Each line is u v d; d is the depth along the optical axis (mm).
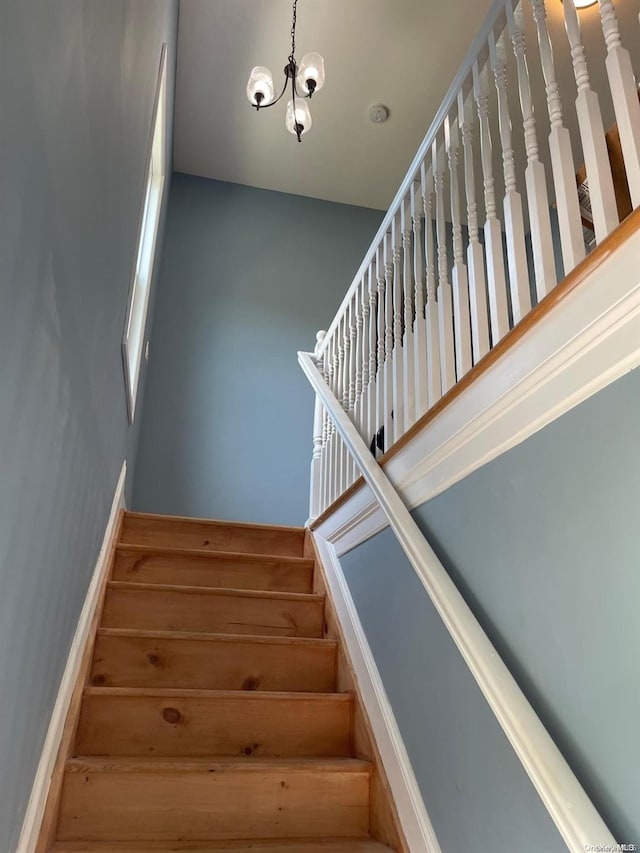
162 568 2527
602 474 1000
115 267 1767
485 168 1621
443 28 3705
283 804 1591
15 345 837
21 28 729
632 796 846
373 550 2066
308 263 4816
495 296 1474
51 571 1284
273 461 4168
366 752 1748
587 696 964
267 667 2100
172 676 2010
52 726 1435
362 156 4633
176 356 4273
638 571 897
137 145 2061
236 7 3602
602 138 1200
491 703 1099
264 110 4254
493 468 1350
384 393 2271
